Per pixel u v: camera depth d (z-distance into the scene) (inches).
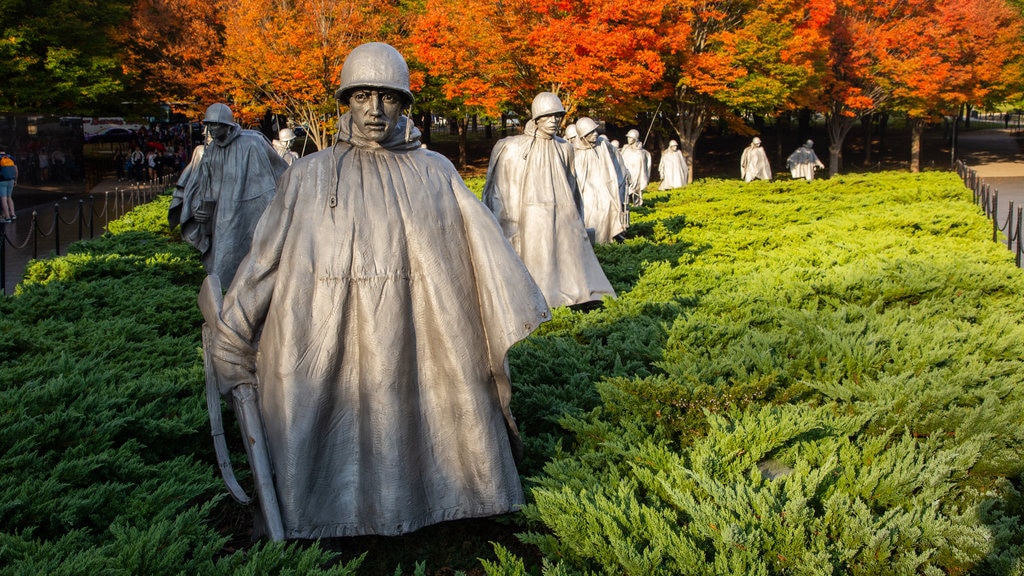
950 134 2332.7
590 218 553.6
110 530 147.5
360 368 154.8
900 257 402.6
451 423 158.6
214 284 158.1
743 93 1270.9
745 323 279.0
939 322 271.3
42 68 1192.8
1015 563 128.2
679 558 128.2
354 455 154.8
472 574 161.2
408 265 157.6
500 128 2792.8
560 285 389.4
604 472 170.4
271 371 152.9
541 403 216.2
